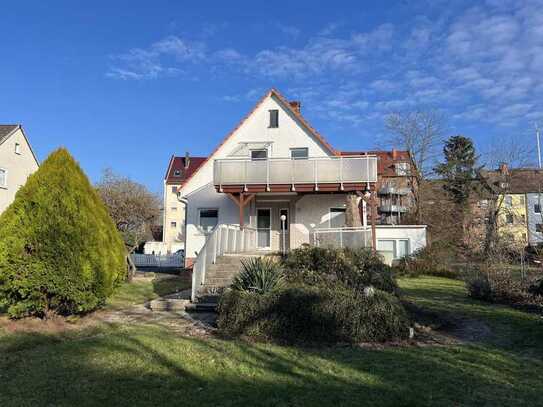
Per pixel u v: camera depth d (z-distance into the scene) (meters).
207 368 6.36
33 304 9.08
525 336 8.53
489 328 9.34
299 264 11.96
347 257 12.41
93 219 9.79
